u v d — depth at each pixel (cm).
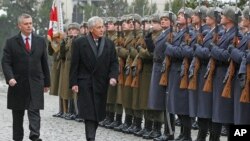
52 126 2089
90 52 1525
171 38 1683
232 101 1488
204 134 1603
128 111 1939
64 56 2352
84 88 1519
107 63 1537
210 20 1602
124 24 1948
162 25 1725
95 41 1539
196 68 1577
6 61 1588
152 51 1780
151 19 1811
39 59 1611
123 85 1969
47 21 4072
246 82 1413
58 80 2447
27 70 1594
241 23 1592
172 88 1667
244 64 1411
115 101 2036
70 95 2306
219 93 1504
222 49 1487
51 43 2444
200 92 1573
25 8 4112
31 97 1593
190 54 1611
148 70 1831
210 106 1557
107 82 1545
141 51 1811
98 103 1523
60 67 2400
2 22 4100
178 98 1656
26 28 1593
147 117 1825
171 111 1673
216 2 2200
